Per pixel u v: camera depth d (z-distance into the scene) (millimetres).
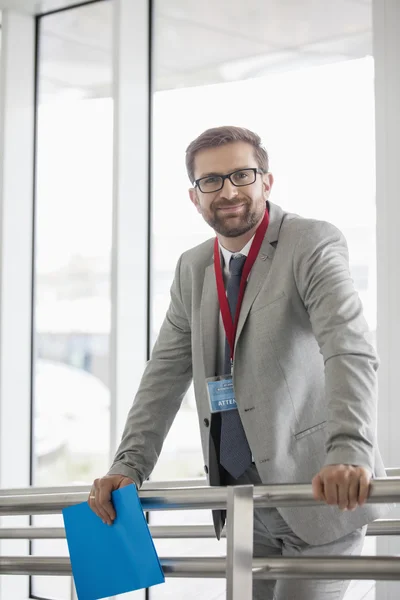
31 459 4645
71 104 4551
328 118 3723
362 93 3641
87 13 4461
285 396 1753
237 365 1791
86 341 4441
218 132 1824
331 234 1782
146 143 4273
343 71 3701
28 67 4668
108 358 4320
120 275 4207
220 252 1958
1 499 1781
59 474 4535
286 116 3850
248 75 3982
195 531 1928
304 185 3758
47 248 4641
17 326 4621
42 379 4621
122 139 4254
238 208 1809
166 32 4242
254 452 1759
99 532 1643
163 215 4230
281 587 1800
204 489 1508
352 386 1501
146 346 4242
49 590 4461
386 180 3172
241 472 1821
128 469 1830
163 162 4234
